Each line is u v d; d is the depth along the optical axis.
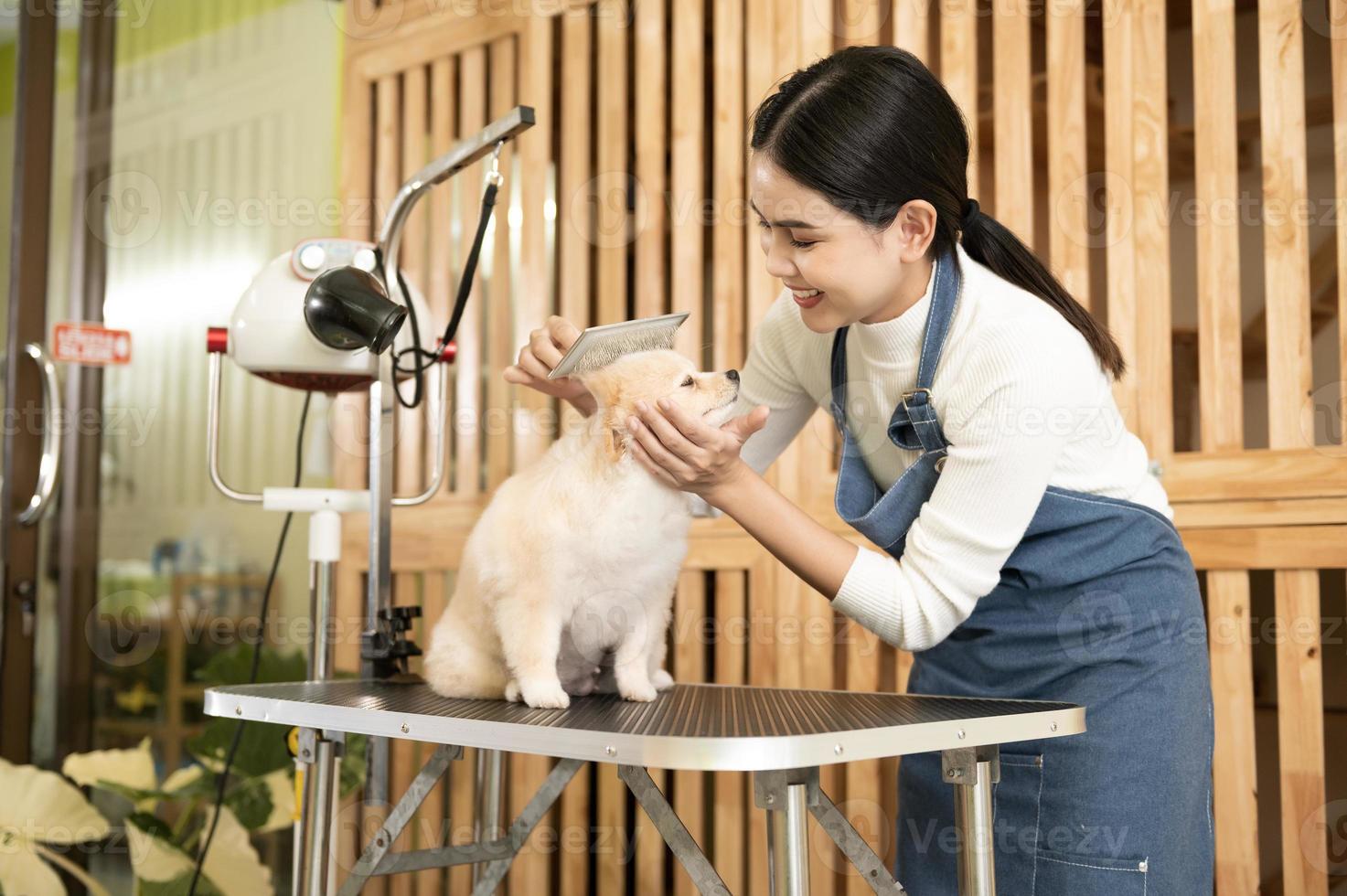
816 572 1.17
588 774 2.34
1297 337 1.69
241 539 2.86
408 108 2.69
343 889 1.35
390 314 1.50
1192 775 1.20
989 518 1.15
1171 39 2.12
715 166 2.22
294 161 3.00
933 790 1.35
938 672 1.37
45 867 2.32
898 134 1.14
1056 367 1.16
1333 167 1.88
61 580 2.66
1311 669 1.63
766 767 0.91
